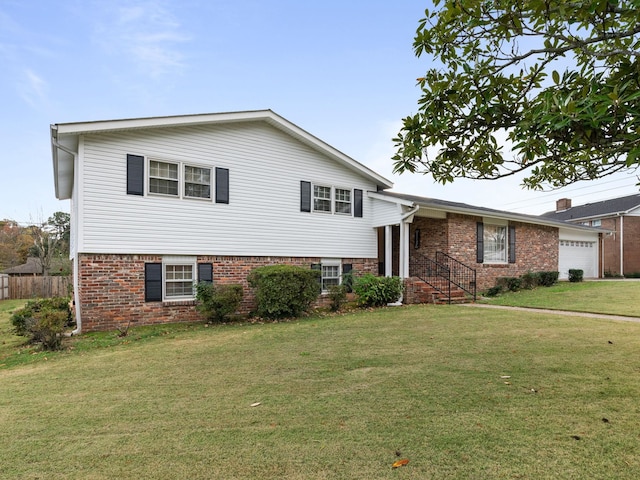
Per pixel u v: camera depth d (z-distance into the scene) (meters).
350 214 13.63
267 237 11.70
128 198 9.47
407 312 10.48
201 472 2.71
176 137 10.21
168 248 9.98
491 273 15.66
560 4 2.71
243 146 11.34
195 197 10.45
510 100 3.49
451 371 4.94
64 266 28.64
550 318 8.90
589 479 2.49
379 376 4.84
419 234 15.30
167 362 5.93
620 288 14.81
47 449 3.13
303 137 12.21
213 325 9.45
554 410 3.61
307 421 3.52
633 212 26.70
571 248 21.16
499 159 3.81
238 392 4.41
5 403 4.30
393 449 2.95
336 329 8.27
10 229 32.22
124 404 4.14
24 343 8.23
